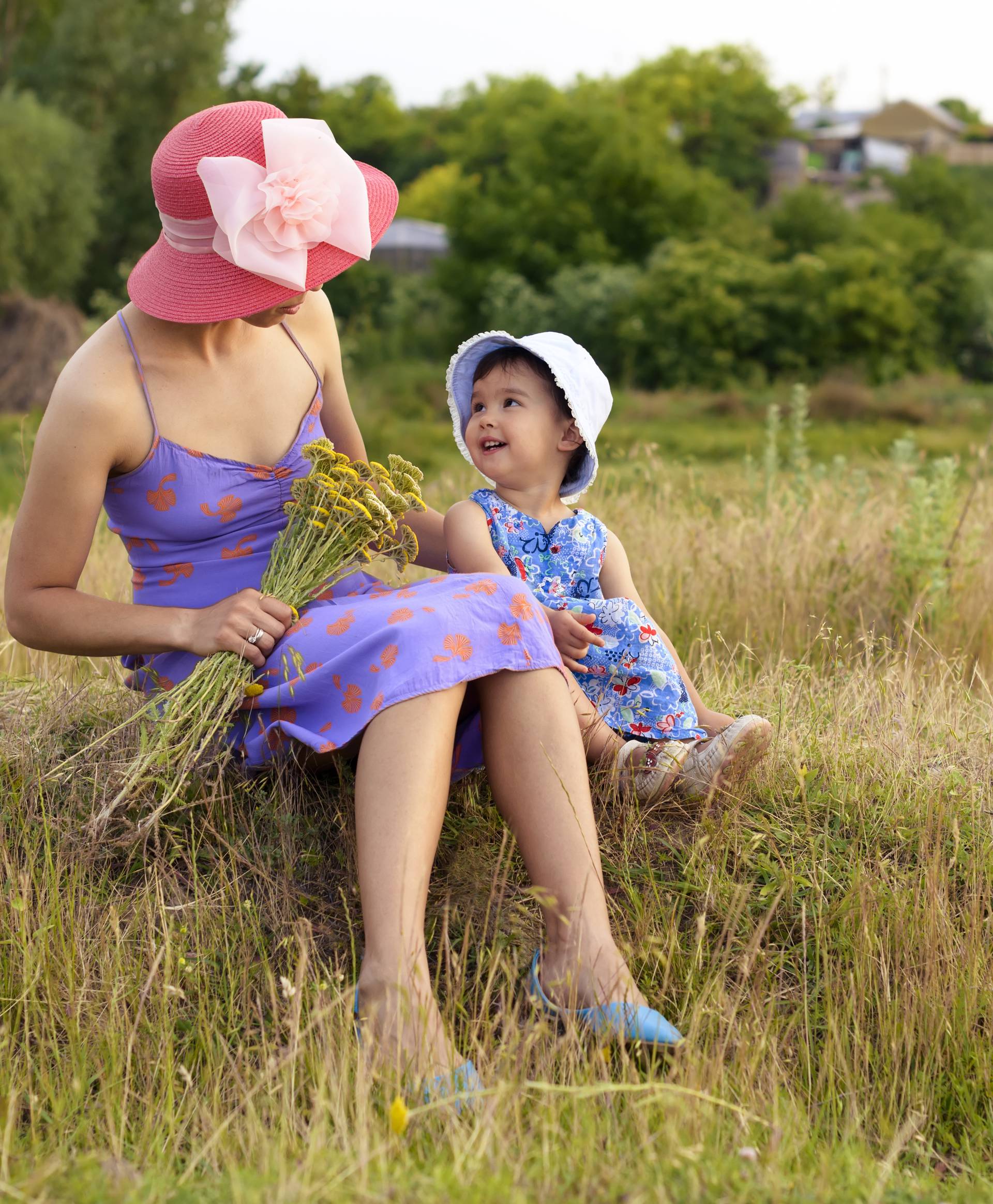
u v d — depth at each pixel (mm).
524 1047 1912
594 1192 1578
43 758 2629
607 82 41531
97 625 2330
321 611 2322
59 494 2301
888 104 78688
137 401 2350
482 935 2295
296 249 2303
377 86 68562
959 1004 2232
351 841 2467
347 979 2199
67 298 27203
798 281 23703
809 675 3318
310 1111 1949
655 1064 1990
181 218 2311
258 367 2518
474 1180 1579
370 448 14930
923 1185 1755
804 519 4902
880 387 22625
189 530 2449
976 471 5570
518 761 2170
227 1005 2180
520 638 2201
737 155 51750
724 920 2365
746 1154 1696
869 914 2371
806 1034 2166
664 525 4914
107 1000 2156
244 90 39844
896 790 2723
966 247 35000
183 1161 1860
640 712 2686
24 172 25516
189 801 2490
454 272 27609
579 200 27625
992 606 4176
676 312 23234
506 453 2766
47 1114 1917
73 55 29516
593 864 2127
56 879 2312
